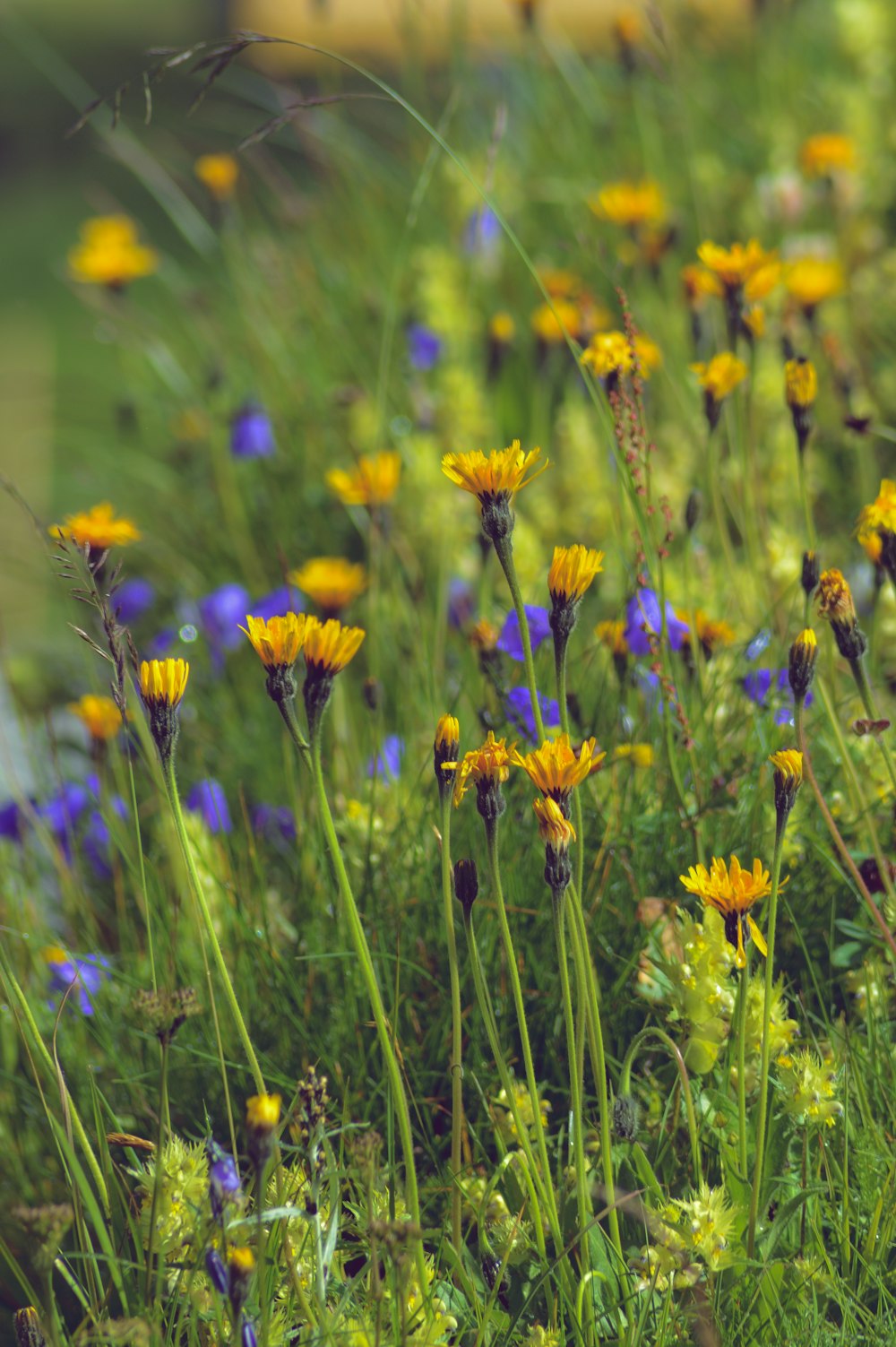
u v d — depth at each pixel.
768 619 2.34
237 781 2.50
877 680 2.38
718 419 2.34
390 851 2.31
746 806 2.29
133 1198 2.17
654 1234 2.14
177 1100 2.27
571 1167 2.17
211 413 2.82
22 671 2.63
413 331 2.85
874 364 2.67
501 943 2.26
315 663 2.10
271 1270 2.13
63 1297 2.23
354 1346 2.12
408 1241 2.09
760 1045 2.17
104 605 2.16
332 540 2.70
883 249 2.92
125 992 2.31
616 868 2.29
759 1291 2.13
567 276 2.70
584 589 2.12
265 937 2.28
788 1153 2.18
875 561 2.24
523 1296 2.15
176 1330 2.15
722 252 2.34
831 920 2.24
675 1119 2.19
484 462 2.11
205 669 2.61
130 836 2.40
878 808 2.29
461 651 2.45
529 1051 2.13
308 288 3.22
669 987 2.21
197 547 2.76
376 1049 2.25
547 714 2.31
